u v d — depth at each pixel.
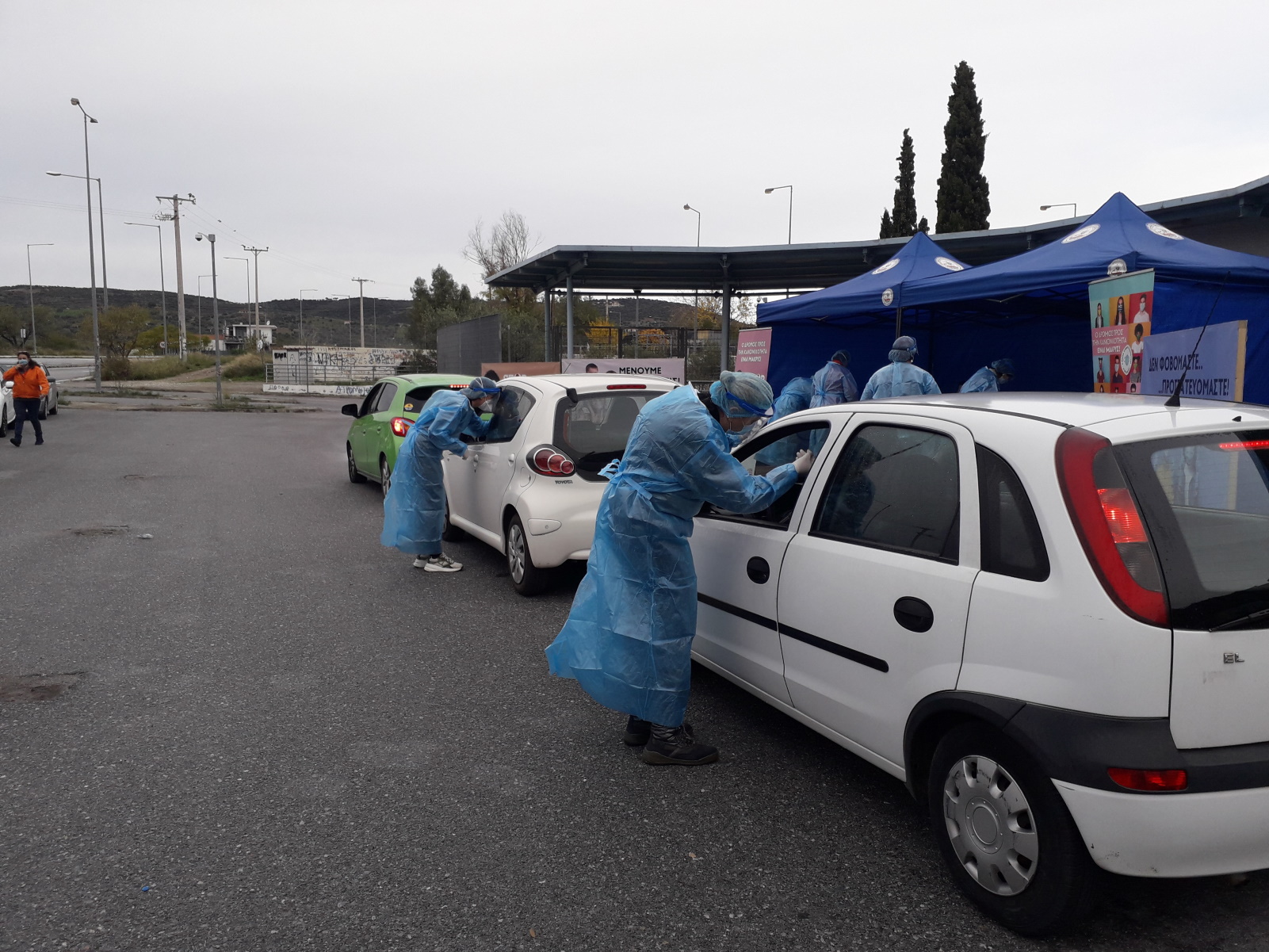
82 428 21.55
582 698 4.60
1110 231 7.50
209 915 2.73
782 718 4.38
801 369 13.19
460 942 2.61
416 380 10.72
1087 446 2.53
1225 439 2.60
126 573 7.08
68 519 9.38
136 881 2.91
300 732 4.13
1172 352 6.09
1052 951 2.54
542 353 35.62
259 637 5.55
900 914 2.75
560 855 3.10
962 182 24.42
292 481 12.67
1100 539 2.40
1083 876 2.42
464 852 3.12
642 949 2.58
